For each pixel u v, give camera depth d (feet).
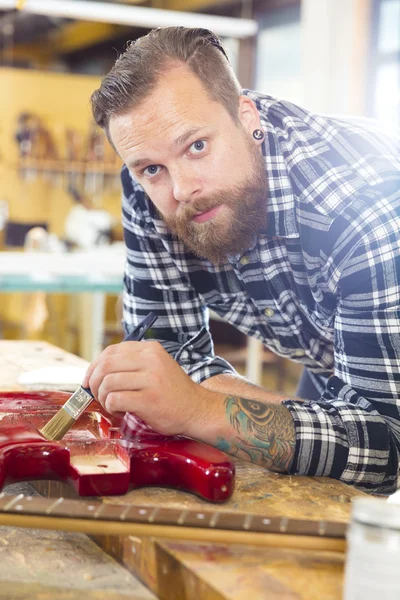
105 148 19.40
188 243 4.07
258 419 3.59
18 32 18.66
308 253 4.15
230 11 18.48
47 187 19.33
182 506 3.10
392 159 4.13
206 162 3.81
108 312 18.22
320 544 2.56
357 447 3.60
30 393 4.39
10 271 15.26
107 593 2.63
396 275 3.74
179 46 3.80
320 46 17.20
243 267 4.63
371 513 2.04
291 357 5.36
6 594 2.57
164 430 3.51
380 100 16.69
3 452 3.16
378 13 16.56
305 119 4.27
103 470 3.21
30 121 19.08
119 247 18.24
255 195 4.01
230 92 3.94
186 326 5.30
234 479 3.17
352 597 2.05
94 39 18.80
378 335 3.77
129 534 2.62
